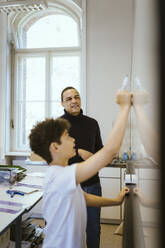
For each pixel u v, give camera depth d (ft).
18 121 11.15
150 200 0.66
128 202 2.37
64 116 5.45
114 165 8.46
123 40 9.40
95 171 2.26
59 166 2.70
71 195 2.47
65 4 10.37
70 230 2.60
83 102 9.62
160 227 0.42
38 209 9.28
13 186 5.75
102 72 9.57
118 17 9.45
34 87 11.16
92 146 5.39
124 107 2.05
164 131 0.41
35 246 6.07
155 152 0.50
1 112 10.43
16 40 11.09
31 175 7.08
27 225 6.50
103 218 8.68
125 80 2.03
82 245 2.91
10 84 10.97
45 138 2.64
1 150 10.34
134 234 1.65
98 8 9.57
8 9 8.27
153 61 0.50
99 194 5.39
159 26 0.42
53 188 2.51
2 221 3.63
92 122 5.62
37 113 11.10
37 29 11.35
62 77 10.93
